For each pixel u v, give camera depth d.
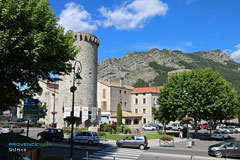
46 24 12.59
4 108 12.84
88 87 33.19
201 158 17.03
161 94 35.12
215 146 18.08
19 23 11.23
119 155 17.19
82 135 22.52
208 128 51.22
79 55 33.25
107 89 54.00
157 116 35.78
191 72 32.88
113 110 53.53
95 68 34.97
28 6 11.85
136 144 21.00
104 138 27.36
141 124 54.69
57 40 12.99
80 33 33.59
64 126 32.09
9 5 10.83
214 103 28.72
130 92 61.47
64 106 32.84
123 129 34.34
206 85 29.75
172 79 34.31
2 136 11.12
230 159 16.92
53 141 24.30
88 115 32.69
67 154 16.88
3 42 10.02
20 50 11.02
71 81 32.97
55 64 13.12
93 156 16.42
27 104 12.89
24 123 42.34
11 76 11.56
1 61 10.98
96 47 35.81
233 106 34.09
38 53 11.67
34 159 11.06
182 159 16.25
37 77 13.52
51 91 52.12
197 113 29.78
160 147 22.77
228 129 44.97
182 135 32.75
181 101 29.78
